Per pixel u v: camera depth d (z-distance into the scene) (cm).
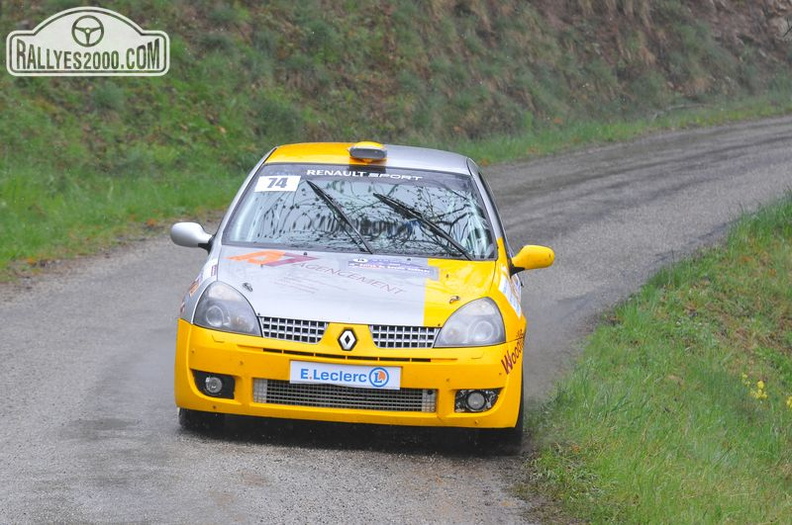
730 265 5297
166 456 2036
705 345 4138
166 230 5072
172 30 7950
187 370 2136
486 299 2238
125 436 2159
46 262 4175
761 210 6375
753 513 2222
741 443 3153
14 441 2080
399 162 2712
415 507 1859
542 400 2689
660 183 7475
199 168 6769
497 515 1855
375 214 2505
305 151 2761
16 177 5406
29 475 1880
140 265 4256
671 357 3753
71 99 6744
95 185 5866
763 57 14212
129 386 2566
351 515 1791
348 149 2794
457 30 10581
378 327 2122
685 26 13375
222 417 2219
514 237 5397
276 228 2453
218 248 2383
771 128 11000
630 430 2452
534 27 11556
